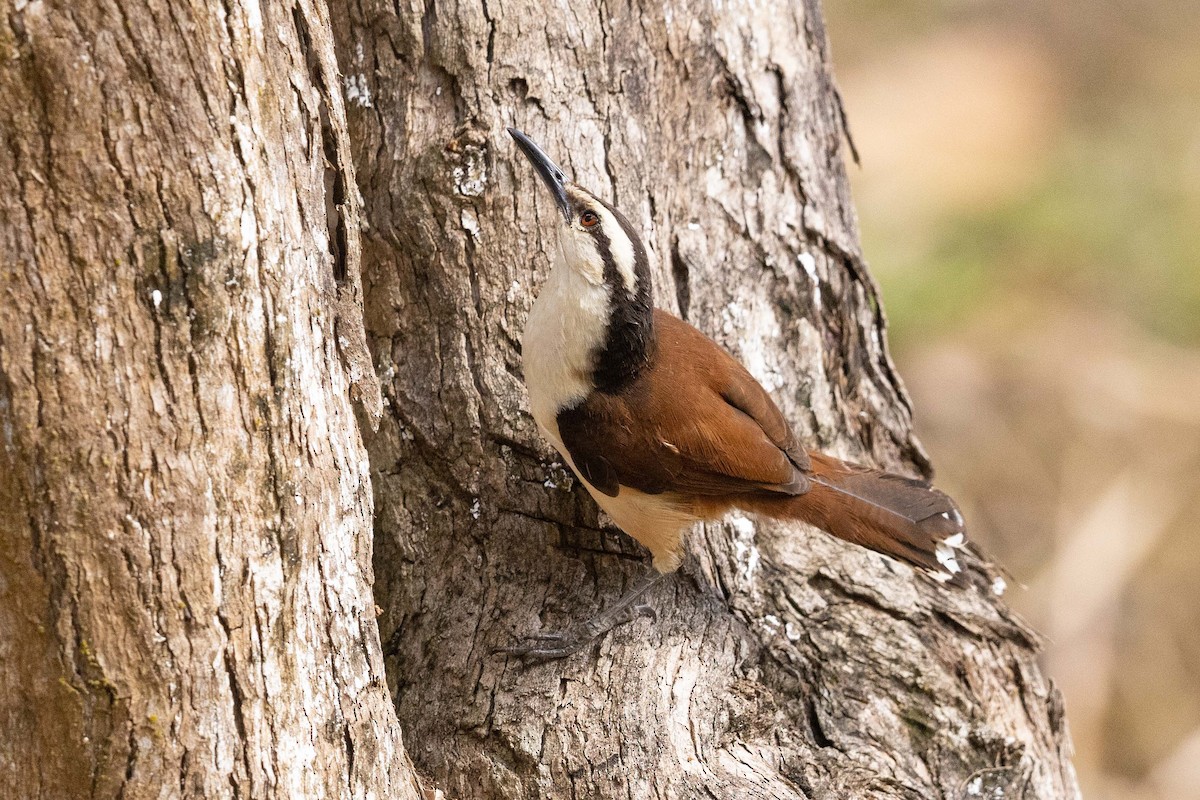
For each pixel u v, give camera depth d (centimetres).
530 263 1005
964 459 1898
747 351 1109
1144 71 2283
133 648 672
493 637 959
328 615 755
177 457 670
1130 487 1869
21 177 628
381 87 1011
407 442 1002
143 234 651
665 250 1077
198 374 673
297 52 753
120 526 661
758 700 964
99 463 654
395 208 999
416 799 829
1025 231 2053
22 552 655
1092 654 1753
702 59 1111
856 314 1186
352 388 834
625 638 969
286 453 716
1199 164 2122
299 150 748
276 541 714
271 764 717
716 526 1060
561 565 1004
